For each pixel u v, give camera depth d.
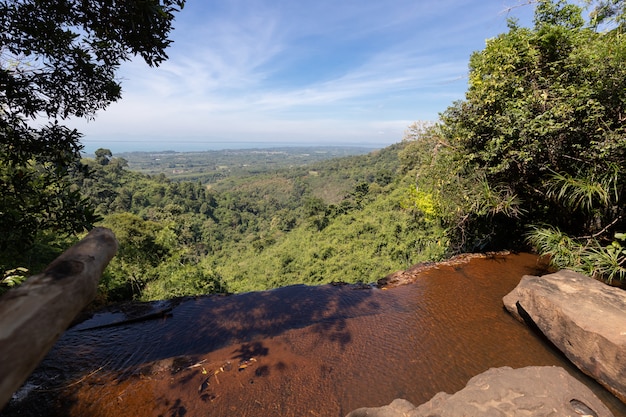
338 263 14.71
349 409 2.17
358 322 3.32
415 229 12.66
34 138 2.37
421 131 17.77
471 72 5.08
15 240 2.22
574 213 4.32
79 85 2.55
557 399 1.62
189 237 34.12
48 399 2.22
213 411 2.15
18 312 0.69
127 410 2.15
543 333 2.76
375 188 29.52
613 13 3.84
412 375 2.48
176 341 3.02
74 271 0.88
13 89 2.20
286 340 3.01
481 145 4.55
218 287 8.51
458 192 4.75
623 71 3.12
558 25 4.00
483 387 1.71
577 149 3.61
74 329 3.21
